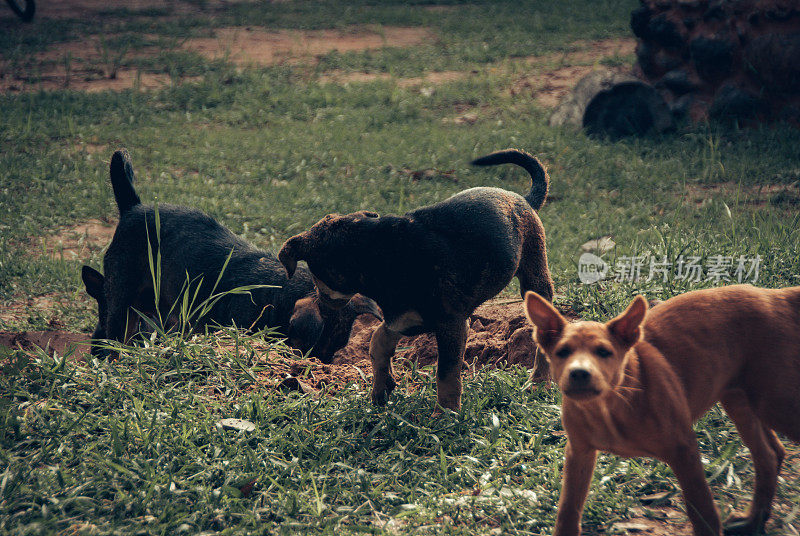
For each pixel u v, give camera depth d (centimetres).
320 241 576
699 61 1591
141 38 2552
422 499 477
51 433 530
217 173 1461
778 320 430
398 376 700
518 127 1681
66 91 1958
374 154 1559
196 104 1936
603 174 1395
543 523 450
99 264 1093
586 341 398
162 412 566
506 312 834
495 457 528
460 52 2419
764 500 441
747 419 451
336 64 2323
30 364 614
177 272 810
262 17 2942
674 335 432
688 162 1406
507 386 624
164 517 447
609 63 2150
